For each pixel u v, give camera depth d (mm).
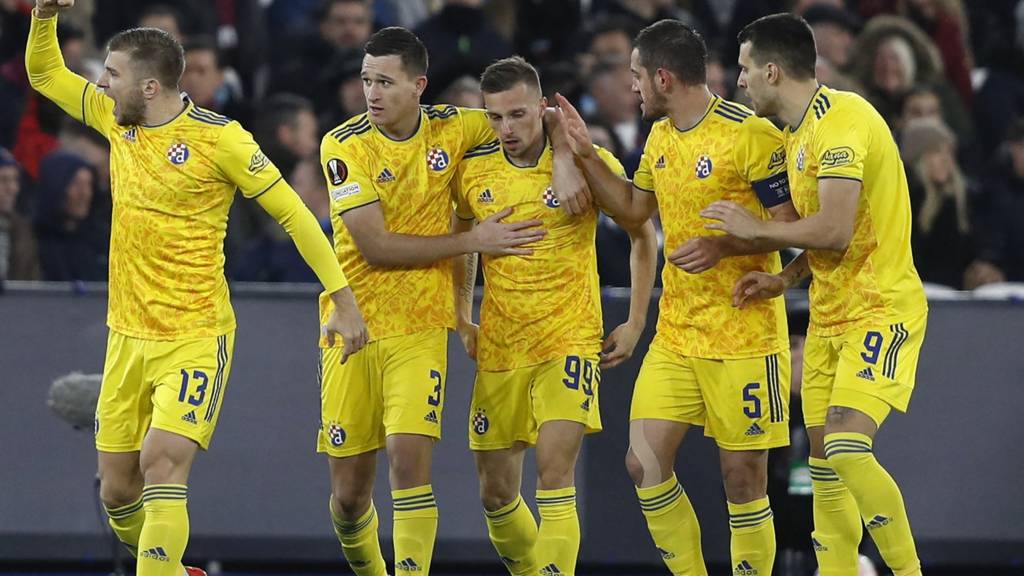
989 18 43812
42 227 32219
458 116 23812
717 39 42188
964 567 29781
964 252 34469
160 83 22109
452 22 37062
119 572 26719
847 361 22000
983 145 40906
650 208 23766
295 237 22438
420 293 23594
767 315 23125
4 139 36188
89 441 29703
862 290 22016
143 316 22359
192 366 22250
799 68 22016
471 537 29625
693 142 22891
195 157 22078
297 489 29719
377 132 23453
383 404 24047
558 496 23531
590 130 32875
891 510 21922
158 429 22031
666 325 23484
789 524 27641
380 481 29656
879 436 29609
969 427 29562
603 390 29781
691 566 23797
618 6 40750
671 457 23562
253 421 29703
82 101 23328
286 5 42656
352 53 37469
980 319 29625
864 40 38312
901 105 37750
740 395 23031
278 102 34406
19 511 29562
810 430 23078
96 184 33062
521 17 40000
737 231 21547
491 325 23844
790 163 22312
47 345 29641
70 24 37469
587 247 23781
